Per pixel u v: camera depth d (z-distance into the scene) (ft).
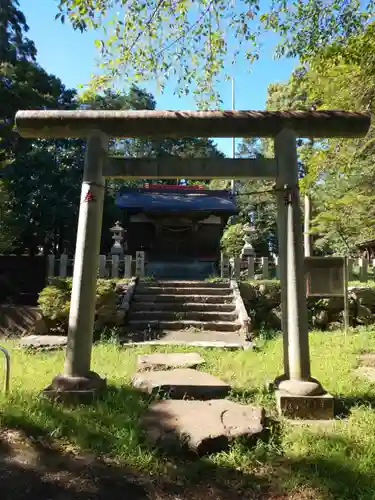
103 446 10.71
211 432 10.98
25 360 21.71
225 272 44.16
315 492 9.01
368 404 14.43
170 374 16.83
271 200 91.40
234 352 24.57
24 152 70.90
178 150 93.45
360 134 15.65
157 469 9.87
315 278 30.19
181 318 32.53
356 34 18.67
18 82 59.21
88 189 15.20
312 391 13.46
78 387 13.88
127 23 19.17
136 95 72.33
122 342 27.25
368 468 9.82
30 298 41.06
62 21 17.98
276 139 15.67
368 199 31.24
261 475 9.77
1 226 47.60
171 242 62.08
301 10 18.39
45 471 9.69
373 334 29.96
